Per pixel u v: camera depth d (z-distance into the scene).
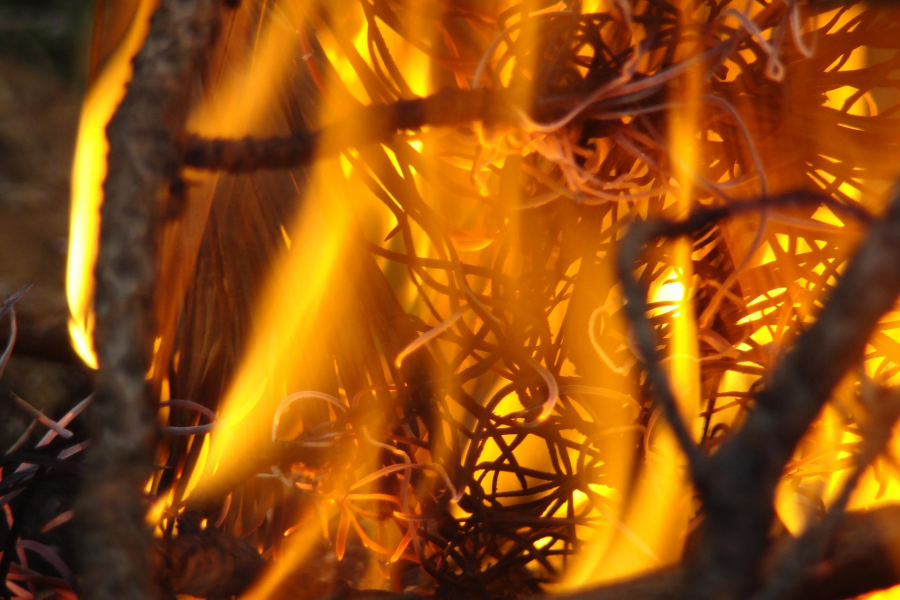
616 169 0.60
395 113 0.53
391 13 0.61
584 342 0.61
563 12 0.58
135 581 0.49
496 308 0.61
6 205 2.02
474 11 0.61
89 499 0.49
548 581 0.61
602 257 0.61
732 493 0.48
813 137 0.60
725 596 0.47
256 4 0.61
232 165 0.52
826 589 0.51
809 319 0.60
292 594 0.59
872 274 0.47
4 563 0.59
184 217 0.57
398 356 0.60
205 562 0.56
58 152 2.44
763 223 0.56
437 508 0.60
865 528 0.51
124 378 0.50
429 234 0.60
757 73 0.60
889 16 0.60
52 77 2.91
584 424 0.61
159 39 0.52
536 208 0.61
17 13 3.01
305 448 0.60
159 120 0.51
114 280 0.50
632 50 0.58
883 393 0.54
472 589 0.60
